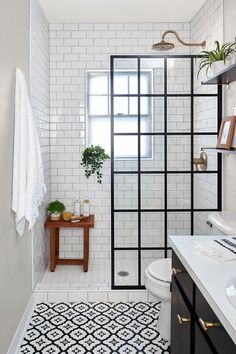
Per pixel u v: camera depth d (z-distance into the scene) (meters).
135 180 2.89
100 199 3.79
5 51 1.99
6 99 2.01
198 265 1.47
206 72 2.67
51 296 2.87
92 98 3.82
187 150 2.88
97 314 2.67
